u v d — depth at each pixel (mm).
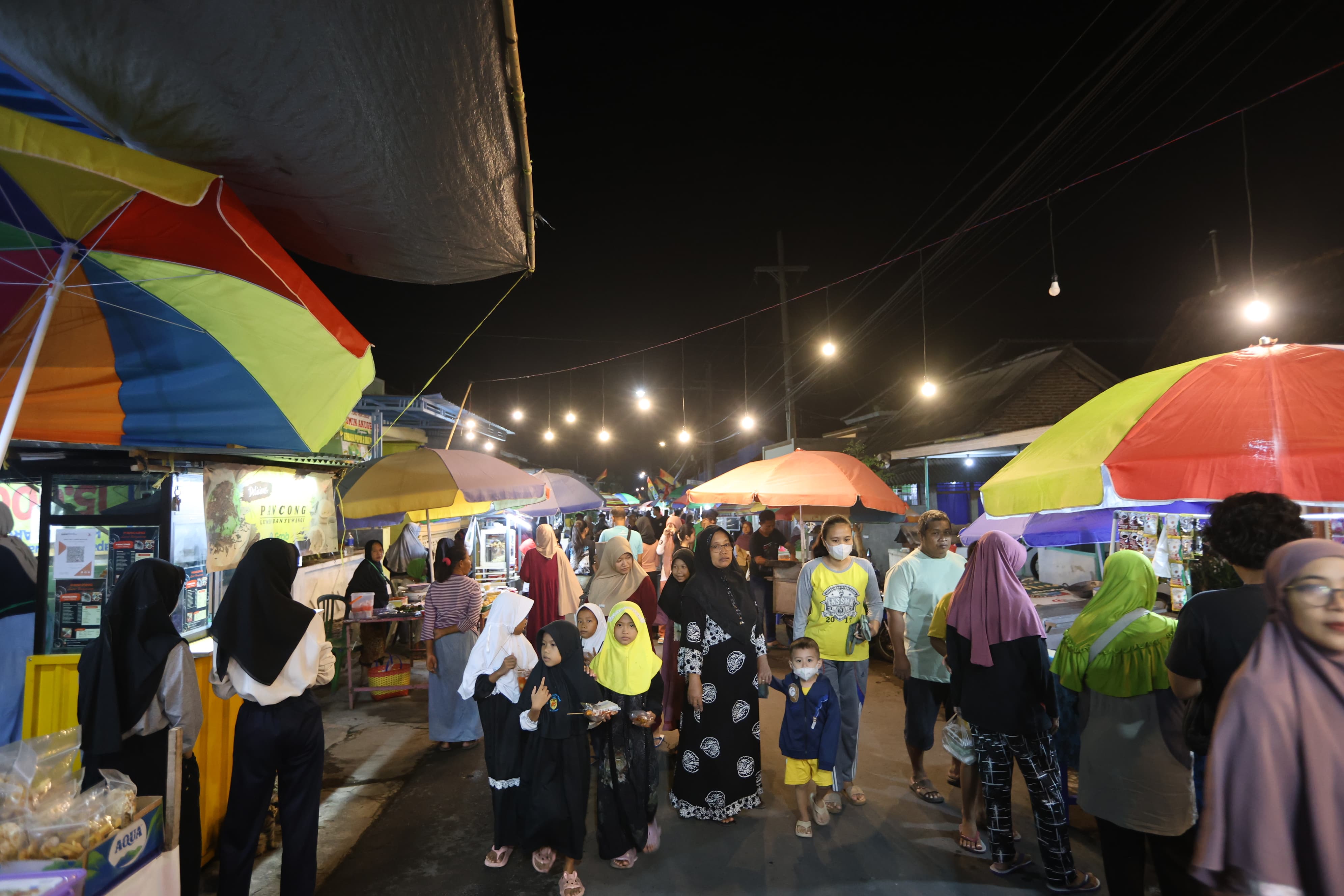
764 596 9445
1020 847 3979
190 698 2869
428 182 3150
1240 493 2402
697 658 4324
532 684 3699
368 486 7227
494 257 4195
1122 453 2932
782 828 4270
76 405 2506
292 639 3203
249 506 4984
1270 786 1342
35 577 4195
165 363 2600
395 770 5340
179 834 2975
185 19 2033
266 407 2760
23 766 2197
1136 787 2941
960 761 3963
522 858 3963
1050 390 14352
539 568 7191
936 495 11562
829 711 4113
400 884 3693
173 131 2645
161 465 3904
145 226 2297
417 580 10070
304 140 2727
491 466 7699
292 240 3811
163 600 2914
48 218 2166
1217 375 3094
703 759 4293
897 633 4617
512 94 2777
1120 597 3174
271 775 3227
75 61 2252
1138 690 2969
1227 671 2273
